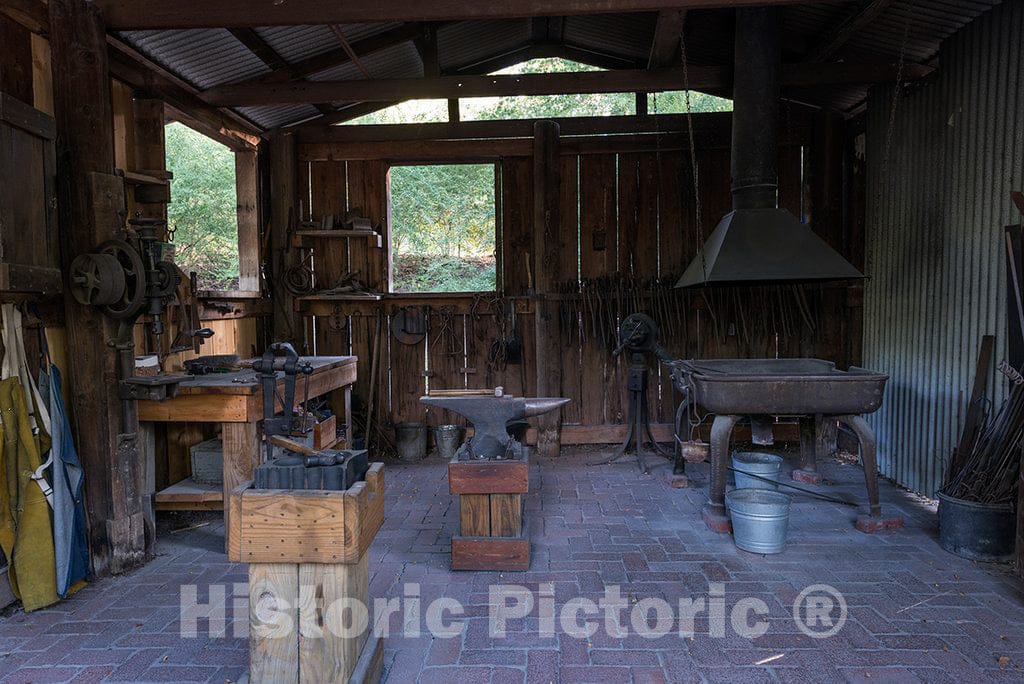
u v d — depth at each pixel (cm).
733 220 468
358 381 610
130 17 339
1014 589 311
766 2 345
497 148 593
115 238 332
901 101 492
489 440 359
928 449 457
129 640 272
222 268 1086
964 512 348
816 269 434
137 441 353
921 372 468
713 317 588
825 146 573
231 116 527
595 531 396
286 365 230
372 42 510
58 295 333
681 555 357
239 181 569
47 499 303
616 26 555
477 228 1232
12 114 286
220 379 382
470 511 342
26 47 318
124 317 331
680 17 418
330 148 595
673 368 489
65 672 248
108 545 338
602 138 591
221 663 254
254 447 373
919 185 471
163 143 435
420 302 605
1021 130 367
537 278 590
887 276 518
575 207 600
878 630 274
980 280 401
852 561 347
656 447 577
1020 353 350
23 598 295
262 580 209
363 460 232
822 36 497
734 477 499
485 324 609
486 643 266
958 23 422
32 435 300
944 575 328
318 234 579
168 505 377
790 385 390
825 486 488
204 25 346
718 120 580
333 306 603
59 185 327
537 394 599
